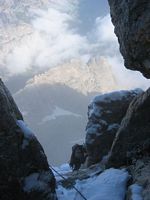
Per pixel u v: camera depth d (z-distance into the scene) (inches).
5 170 393.1
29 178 417.4
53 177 445.1
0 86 413.1
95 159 702.5
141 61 447.5
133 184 441.4
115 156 555.5
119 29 464.1
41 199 419.2
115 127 711.7
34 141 430.0
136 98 585.6
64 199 473.1
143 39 421.1
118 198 453.7
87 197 471.8
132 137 549.0
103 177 504.4
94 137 712.4
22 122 433.1
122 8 445.7
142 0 415.5
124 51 465.4
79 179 536.7
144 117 548.1
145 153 531.8
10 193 396.8
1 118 395.9
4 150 394.9
